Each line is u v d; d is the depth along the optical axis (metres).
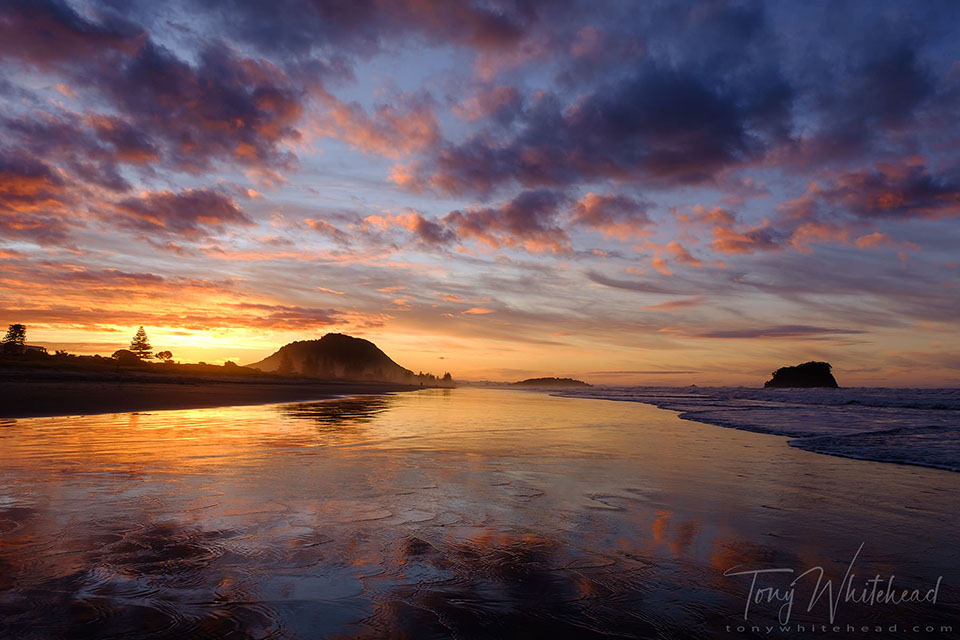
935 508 7.28
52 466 8.71
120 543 4.95
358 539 5.31
